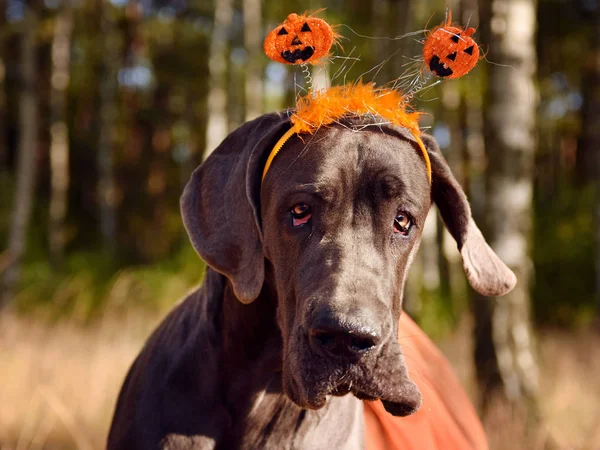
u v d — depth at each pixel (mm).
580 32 16234
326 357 1889
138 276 9602
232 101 15406
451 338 8422
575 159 19188
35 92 11758
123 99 19078
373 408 2701
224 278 2340
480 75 11484
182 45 17609
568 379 6250
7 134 19734
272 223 2186
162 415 2262
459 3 12086
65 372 5609
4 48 15930
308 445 2297
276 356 2281
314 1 13172
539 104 16938
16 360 5766
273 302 2293
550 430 4840
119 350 6191
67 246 17250
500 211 5309
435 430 2838
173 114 20250
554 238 14258
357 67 11664
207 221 2314
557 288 13586
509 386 5109
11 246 11000
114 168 20047
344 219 2096
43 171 19328
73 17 16172
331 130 2213
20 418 4906
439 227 15016
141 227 18953
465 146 16625
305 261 2070
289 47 2287
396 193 2123
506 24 5359
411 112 2387
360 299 1900
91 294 8953
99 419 4984
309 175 2115
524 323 5266
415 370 2869
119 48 17188
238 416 2283
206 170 2389
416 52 9195
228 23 15109
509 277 2498
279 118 2354
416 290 7664
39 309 8914
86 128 19703
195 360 2314
